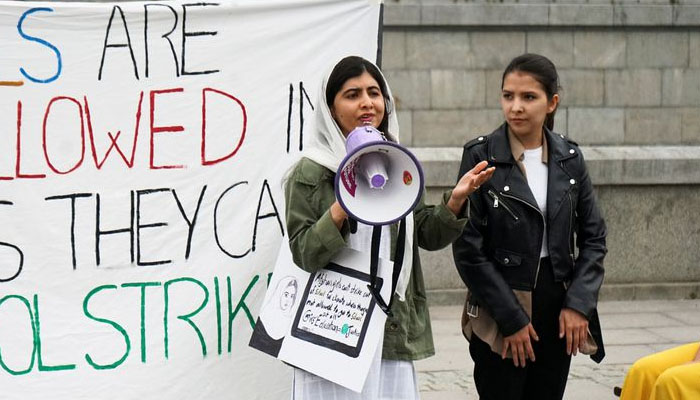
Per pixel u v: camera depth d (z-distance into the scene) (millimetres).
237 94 4113
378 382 3344
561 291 3900
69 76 4000
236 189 4117
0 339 3965
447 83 9117
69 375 4004
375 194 3141
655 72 9328
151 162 4062
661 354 3900
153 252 4059
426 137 9125
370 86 3344
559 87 4109
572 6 9125
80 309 4016
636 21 9211
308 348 3311
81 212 4016
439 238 3412
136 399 4039
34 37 3969
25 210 3977
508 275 3850
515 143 3898
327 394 3320
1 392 3963
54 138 4000
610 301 7797
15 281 3975
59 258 4000
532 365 3996
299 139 4160
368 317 3254
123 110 4043
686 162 7789
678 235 7875
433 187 7695
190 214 4086
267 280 4125
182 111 4078
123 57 4035
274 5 4121
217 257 4094
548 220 3859
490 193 3854
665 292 7867
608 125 9297
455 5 9031
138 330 4043
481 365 4012
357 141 3092
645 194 7812
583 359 6184
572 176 3922
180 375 4066
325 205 3312
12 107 3965
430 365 6078
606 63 9258
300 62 4156
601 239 3975
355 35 4199
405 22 9000
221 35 4098
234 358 4102
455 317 7305
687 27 9312
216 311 4090
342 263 3318
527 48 9164
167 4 4047
